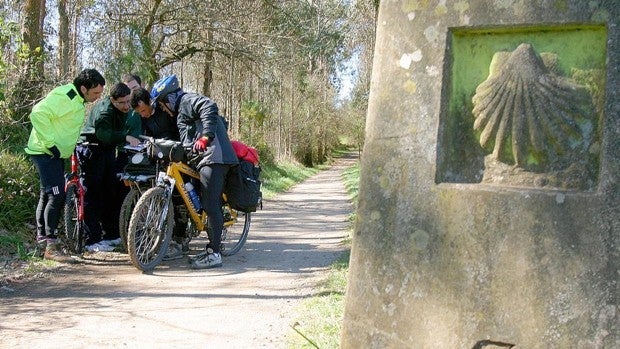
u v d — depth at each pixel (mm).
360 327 2859
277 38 18172
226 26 16938
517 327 2607
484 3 2699
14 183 7547
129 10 15883
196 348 3928
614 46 2549
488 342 2648
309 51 20984
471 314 2670
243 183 6727
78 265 6328
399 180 2812
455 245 2705
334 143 51594
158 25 16781
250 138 25594
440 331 2717
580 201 2551
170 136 6699
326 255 7160
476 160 2789
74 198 6668
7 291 5289
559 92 2641
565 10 2598
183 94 6410
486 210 2662
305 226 10195
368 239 2859
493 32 2742
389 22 2871
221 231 6488
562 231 2566
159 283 5664
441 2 2771
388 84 2854
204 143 6141
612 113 2547
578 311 2539
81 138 6723
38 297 5121
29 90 9898
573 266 2551
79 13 14625
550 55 2678
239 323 4430
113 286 5527
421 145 2779
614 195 2523
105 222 7148
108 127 6578
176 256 6812
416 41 2809
